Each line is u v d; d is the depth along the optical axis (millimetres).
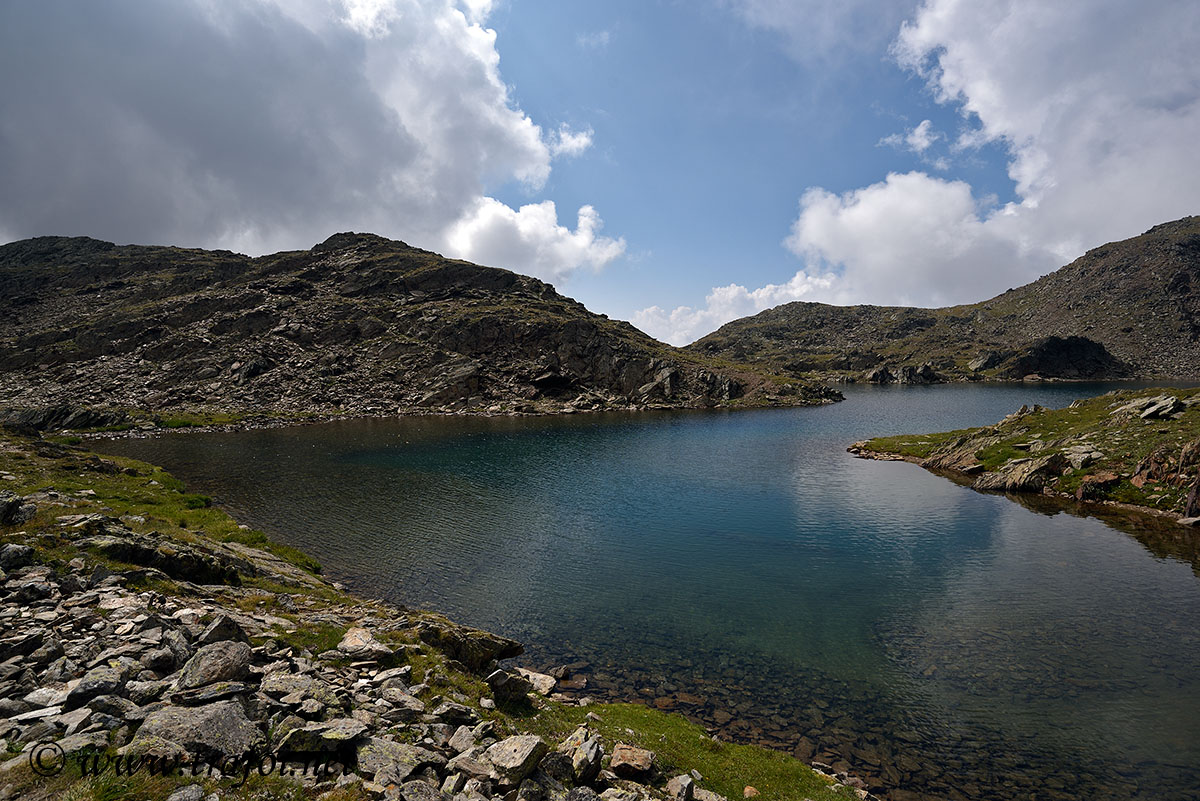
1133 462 62312
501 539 49031
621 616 34781
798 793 17750
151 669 14602
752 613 35375
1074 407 88000
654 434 120312
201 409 139875
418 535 49344
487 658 26250
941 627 33438
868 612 35562
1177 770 21219
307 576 34781
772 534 51531
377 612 27375
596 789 14820
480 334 192625
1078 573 41438
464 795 11680
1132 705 25453
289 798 10320
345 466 80375
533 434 118938
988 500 63719
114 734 11031
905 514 58219
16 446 54812
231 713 12117
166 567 25500
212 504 52969
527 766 13359
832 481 74500
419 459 87375
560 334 198625
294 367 169250
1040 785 20484
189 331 178875
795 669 28719
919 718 24609
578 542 48719
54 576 20734
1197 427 62062
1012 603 36625
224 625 17266
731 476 77562
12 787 8883
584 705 23812
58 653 14531
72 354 169250
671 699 25859
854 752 22219
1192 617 34125
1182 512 53438
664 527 53469
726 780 17891
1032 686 27125
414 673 19094
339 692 15562
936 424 134750
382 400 162000
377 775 11391
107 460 59375
